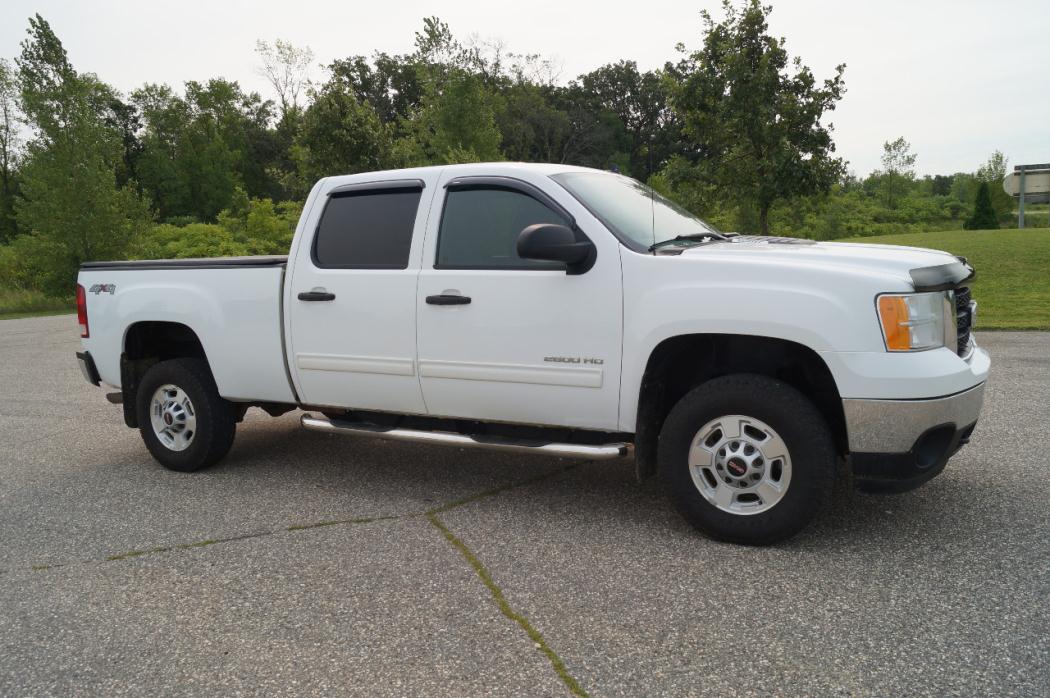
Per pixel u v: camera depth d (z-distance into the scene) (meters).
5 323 20.11
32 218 27.62
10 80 47.00
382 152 23.30
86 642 3.16
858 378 3.56
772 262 3.77
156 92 77.75
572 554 3.88
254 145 82.19
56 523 4.62
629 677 2.76
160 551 4.11
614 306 4.05
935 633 2.98
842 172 13.95
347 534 4.27
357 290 4.78
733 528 3.88
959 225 51.66
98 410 8.13
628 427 4.12
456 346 4.48
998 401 6.88
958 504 4.38
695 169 14.95
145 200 29.88
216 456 5.54
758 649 2.91
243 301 5.20
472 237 4.52
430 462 5.69
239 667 2.92
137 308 5.61
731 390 3.83
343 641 3.09
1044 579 3.40
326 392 5.02
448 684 2.76
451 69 24.59
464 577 3.65
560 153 72.94
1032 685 2.62
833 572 3.55
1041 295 15.10
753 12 13.61
